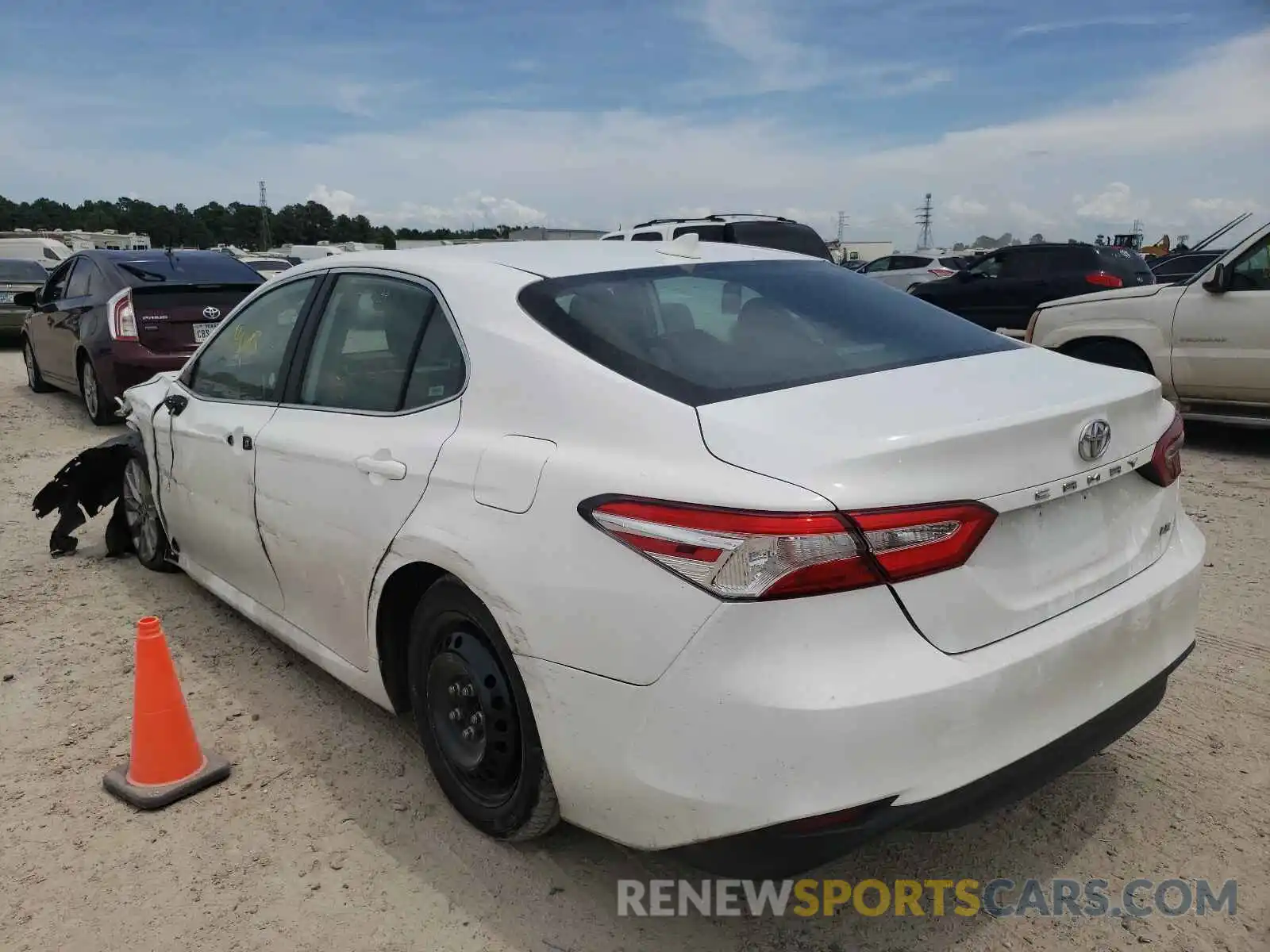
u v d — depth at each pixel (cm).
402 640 311
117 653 418
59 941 249
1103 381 266
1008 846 281
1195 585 274
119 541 541
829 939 247
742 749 202
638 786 220
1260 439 826
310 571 332
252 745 343
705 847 214
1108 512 252
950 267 2280
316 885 268
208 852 284
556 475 237
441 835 289
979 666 212
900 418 222
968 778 211
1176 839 282
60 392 1165
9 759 335
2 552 553
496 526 248
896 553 203
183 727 315
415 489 277
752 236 1266
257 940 248
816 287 321
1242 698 360
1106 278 1388
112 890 268
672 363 250
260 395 375
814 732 197
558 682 233
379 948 245
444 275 302
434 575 290
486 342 274
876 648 204
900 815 205
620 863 276
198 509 413
